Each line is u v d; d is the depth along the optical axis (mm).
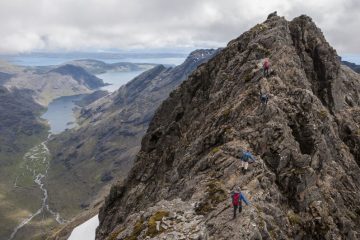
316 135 56219
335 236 46625
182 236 37906
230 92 74250
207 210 42219
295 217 46750
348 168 61625
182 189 54094
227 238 36375
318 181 53125
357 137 72375
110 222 93125
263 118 55844
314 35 86438
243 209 39219
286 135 52906
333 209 50188
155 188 81562
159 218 42688
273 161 51281
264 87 61812
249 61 77188
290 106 58500
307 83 68188
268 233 37938
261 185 45031
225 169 49188
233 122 60562
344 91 86875
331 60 82500
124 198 93938
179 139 89188
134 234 42594
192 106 94125
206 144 61281
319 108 62719
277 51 74938
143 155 100438
